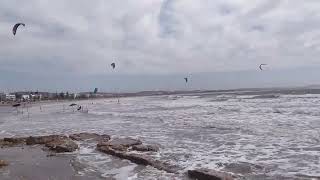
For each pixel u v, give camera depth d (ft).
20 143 79.36
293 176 45.83
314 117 103.04
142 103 291.99
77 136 83.46
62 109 238.07
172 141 75.15
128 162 56.80
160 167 52.37
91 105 296.10
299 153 58.44
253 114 122.11
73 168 54.08
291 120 98.58
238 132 82.69
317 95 246.27
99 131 98.53
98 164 56.29
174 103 253.03
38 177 49.49
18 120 155.33
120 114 159.94
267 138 72.90
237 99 254.47
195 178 46.39
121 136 86.33
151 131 92.73
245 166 51.75
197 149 65.57
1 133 105.09
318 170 48.24
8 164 58.29
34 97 540.52
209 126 94.99
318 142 66.13
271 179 44.91
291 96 250.16
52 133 99.66
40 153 67.41
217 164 53.72
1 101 482.28
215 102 230.07
